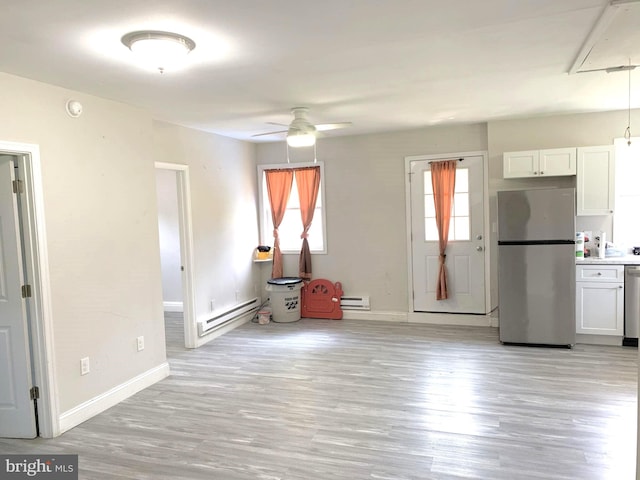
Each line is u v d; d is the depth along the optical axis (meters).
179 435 3.12
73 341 3.34
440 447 2.85
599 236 5.05
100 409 3.54
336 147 6.20
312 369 4.35
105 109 3.67
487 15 2.27
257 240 6.66
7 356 3.13
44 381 3.12
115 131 3.77
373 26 2.37
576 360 4.37
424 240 5.91
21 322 3.09
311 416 3.34
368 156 6.06
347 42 2.59
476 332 5.45
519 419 3.19
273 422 3.26
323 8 2.12
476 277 5.72
